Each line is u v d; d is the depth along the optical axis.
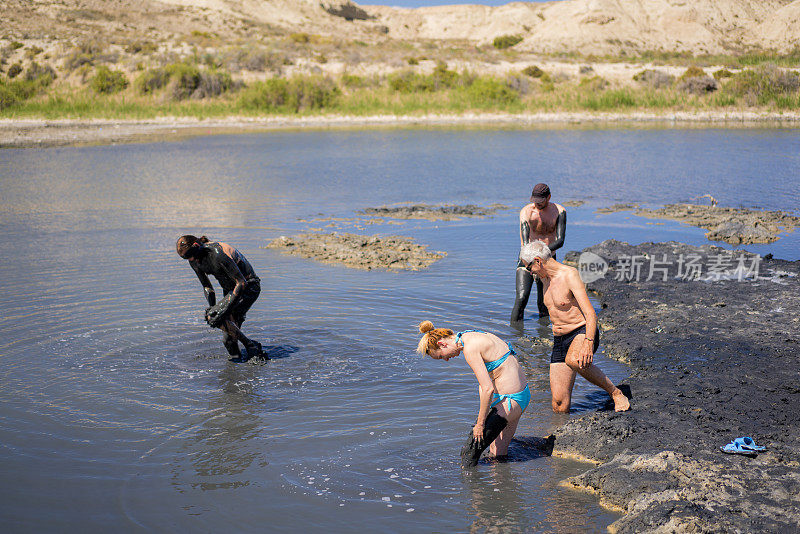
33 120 47.44
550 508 4.57
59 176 22.56
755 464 4.91
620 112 46.81
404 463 5.17
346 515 4.48
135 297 9.35
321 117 48.62
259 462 5.19
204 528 4.34
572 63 70.25
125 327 8.19
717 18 113.25
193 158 27.23
